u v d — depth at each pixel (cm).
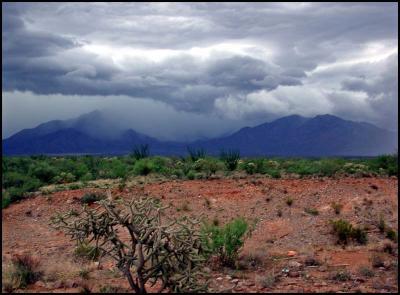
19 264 1074
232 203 1983
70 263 1169
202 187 2266
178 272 789
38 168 2938
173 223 785
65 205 2020
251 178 2589
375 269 1086
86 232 805
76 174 3120
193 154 3312
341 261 1169
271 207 1908
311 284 964
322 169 2878
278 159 4244
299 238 1516
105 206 794
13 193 2239
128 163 3744
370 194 2081
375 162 3150
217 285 953
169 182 2441
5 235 1647
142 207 803
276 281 989
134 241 807
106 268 1126
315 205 1927
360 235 1443
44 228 1741
